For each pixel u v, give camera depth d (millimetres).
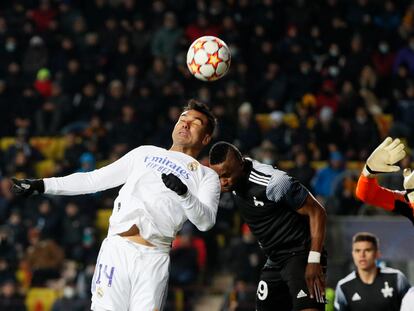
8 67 72438
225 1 73500
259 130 61812
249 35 72188
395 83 68000
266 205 25797
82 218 56281
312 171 56812
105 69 71000
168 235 22906
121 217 22797
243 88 66688
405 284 29219
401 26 72500
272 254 26469
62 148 66750
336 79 68188
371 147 61531
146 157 23469
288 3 73938
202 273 51938
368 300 29422
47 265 53094
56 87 68562
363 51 68812
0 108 68938
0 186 60562
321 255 25859
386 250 43844
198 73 28172
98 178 23328
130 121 63969
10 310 49969
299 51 69188
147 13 74438
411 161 59094
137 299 22578
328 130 61438
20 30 74250
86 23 74938
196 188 23094
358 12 73938
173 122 62219
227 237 55250
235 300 45812
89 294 50844
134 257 22562
